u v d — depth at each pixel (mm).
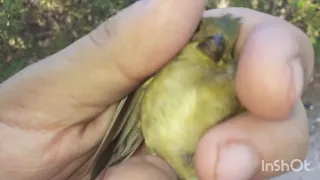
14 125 126
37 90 122
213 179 102
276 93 97
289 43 99
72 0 329
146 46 104
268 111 100
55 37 329
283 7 356
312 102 345
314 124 324
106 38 109
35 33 328
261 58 98
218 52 106
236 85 102
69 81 118
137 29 103
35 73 122
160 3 101
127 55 106
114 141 112
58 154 128
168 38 102
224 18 111
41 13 328
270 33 100
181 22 101
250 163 103
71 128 127
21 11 327
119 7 331
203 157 102
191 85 104
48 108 123
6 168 128
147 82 109
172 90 105
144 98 107
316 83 354
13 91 125
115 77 110
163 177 107
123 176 108
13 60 319
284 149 108
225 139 103
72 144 128
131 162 110
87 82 115
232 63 108
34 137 127
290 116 110
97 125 128
